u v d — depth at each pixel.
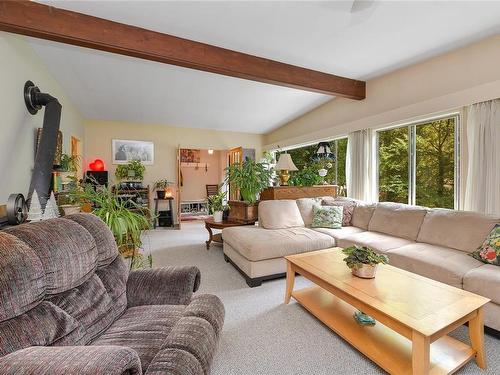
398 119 3.59
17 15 2.12
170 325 1.30
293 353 1.69
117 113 5.35
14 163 2.48
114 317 1.39
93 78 3.79
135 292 1.58
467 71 2.88
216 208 4.17
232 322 2.05
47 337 1.01
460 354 1.53
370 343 1.66
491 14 2.34
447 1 2.17
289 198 4.23
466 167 2.91
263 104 5.07
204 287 2.70
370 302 1.51
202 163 9.20
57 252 1.18
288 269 2.31
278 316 2.14
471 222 2.42
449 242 2.52
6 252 0.98
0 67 2.24
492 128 2.63
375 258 1.85
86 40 2.38
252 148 7.14
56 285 1.13
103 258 1.50
